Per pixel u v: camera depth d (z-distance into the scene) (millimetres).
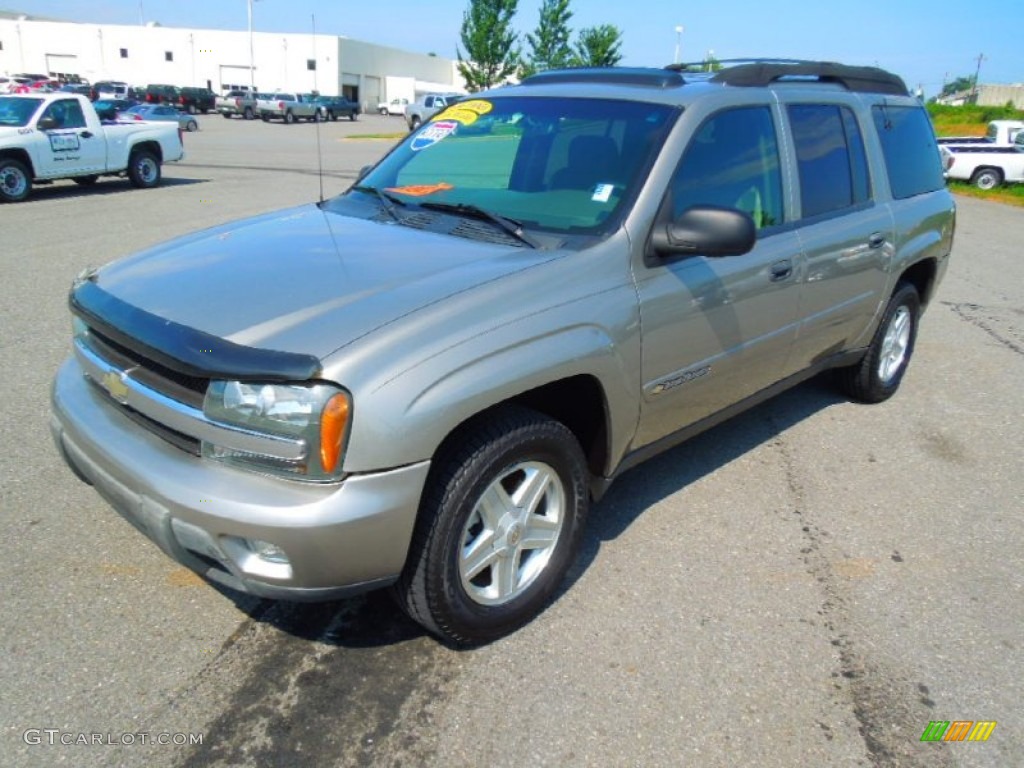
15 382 5023
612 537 3627
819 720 2607
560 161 3447
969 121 43656
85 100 14180
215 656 2768
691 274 3275
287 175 18000
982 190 23141
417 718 2539
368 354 2332
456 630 2725
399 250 3016
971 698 2736
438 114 4227
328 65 73125
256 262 2949
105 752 2355
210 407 2344
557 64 37562
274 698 2596
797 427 4984
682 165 3287
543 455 2830
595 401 3035
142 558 3281
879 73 5012
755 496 4070
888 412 5297
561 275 2840
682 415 3531
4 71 78688
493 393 2520
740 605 3176
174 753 2367
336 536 2301
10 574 3133
